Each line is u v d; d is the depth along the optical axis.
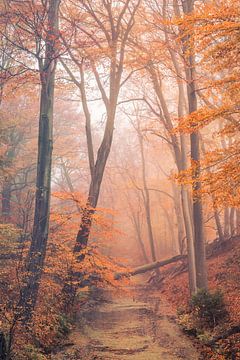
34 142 30.73
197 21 9.31
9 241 12.86
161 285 28.22
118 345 11.91
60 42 13.09
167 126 19.83
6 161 21.34
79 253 15.38
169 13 20.19
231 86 9.60
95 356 10.66
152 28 18.95
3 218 18.97
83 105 18.06
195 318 13.85
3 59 18.58
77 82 17.81
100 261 16.36
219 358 9.66
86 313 17.69
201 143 22.78
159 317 16.78
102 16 18.73
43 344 10.74
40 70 13.15
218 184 9.52
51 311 12.91
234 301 13.70
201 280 15.61
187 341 12.29
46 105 13.67
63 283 15.02
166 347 11.62
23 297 10.62
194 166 9.92
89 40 16.39
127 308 19.67
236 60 9.32
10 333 8.70
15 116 28.02
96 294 23.52
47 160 13.34
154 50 18.44
